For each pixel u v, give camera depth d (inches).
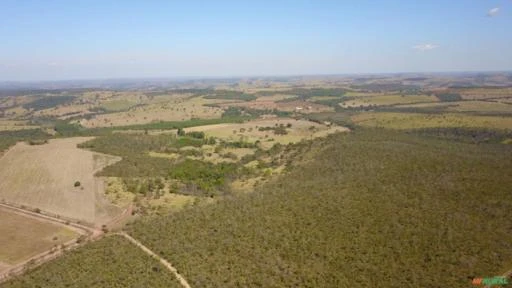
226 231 3789.4
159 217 4576.8
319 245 3314.5
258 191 5147.6
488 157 5575.8
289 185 5172.2
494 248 3048.7
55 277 3321.9
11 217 4891.7
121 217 4817.9
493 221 3425.2
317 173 5684.1
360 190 4365.2
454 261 2935.5
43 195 5585.6
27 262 3782.0
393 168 5059.1
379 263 3004.4
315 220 3732.8
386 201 3959.2
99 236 4256.9
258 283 2945.4
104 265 3444.9
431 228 3366.1
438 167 4877.0
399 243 3208.7
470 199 3836.1
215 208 4493.1
